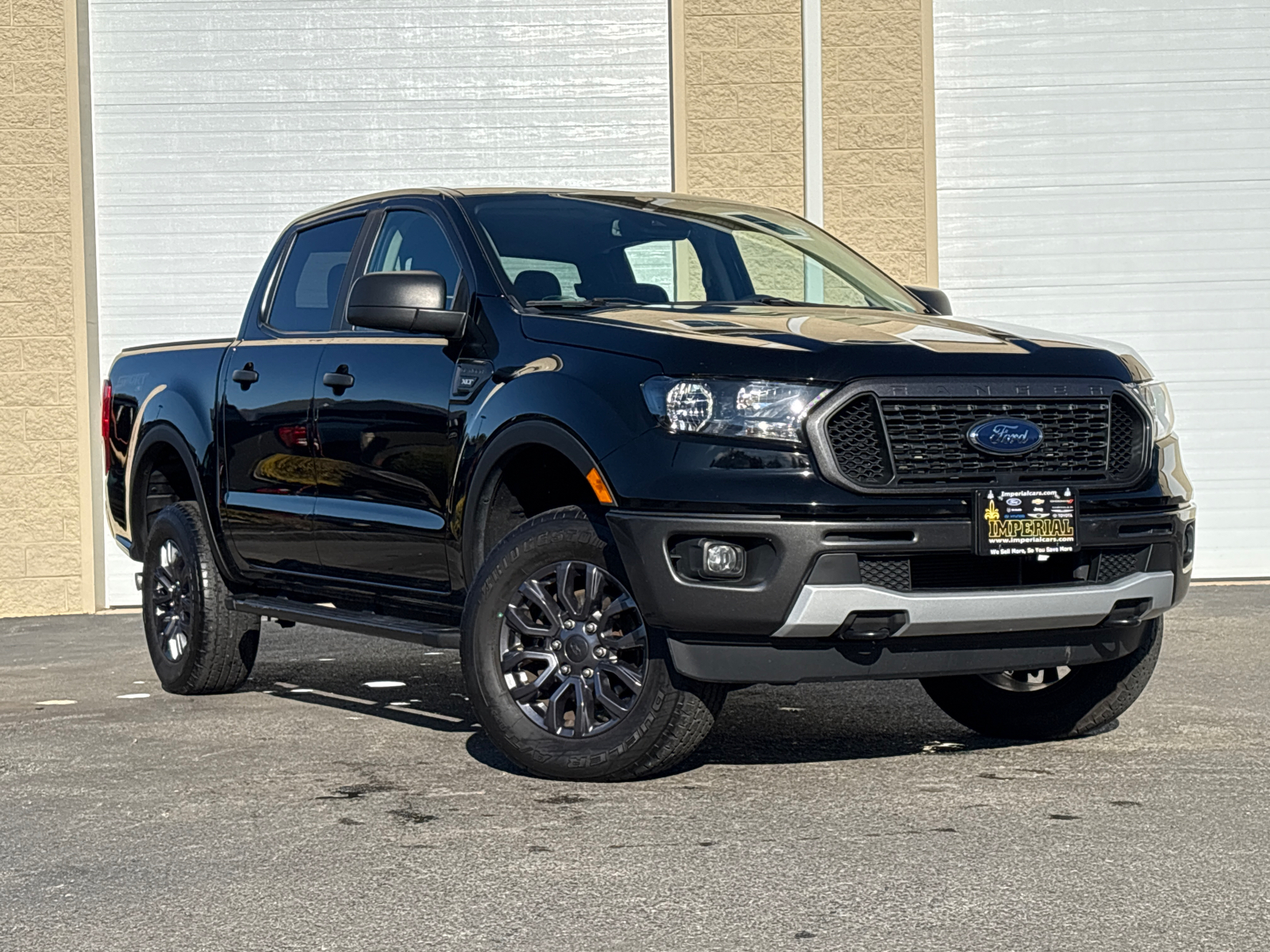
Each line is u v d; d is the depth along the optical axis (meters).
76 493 11.91
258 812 4.82
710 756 5.57
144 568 7.64
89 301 11.98
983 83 11.97
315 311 6.72
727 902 3.77
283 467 6.56
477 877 4.04
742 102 11.87
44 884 4.08
